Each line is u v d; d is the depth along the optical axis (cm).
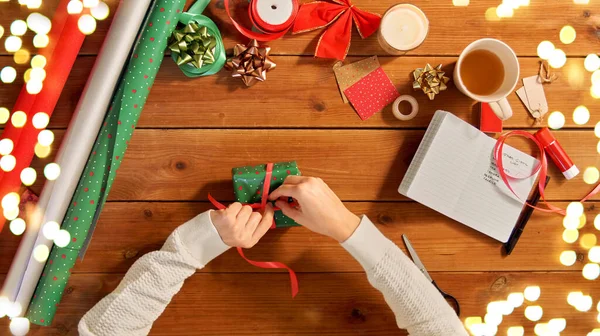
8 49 96
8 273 94
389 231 103
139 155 99
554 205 105
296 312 102
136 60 92
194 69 95
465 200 100
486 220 101
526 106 103
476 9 103
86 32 93
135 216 100
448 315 87
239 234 86
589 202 105
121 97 94
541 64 103
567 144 104
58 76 94
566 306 104
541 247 105
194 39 91
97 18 97
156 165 100
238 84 100
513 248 104
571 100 104
